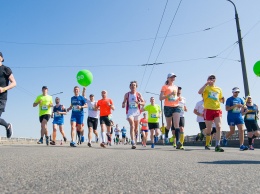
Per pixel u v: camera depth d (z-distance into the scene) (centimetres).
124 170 266
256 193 165
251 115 1022
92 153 527
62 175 228
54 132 1212
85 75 985
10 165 295
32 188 172
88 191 166
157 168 285
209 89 793
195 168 289
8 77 519
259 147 1342
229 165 324
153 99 1217
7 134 581
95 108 1038
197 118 1230
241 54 1459
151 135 1215
